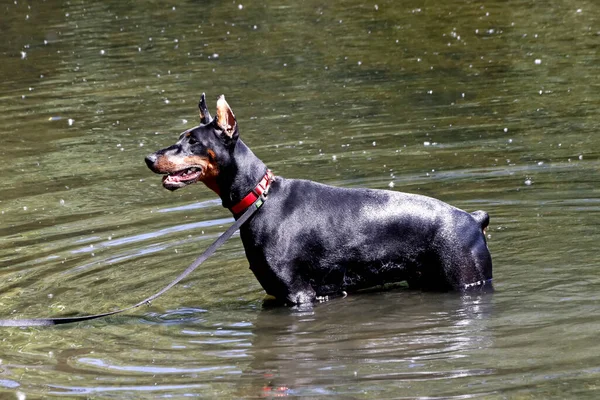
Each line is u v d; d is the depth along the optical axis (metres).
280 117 17.31
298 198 9.66
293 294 9.64
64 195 13.98
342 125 16.56
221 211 12.94
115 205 13.41
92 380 7.86
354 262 9.67
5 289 10.41
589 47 20.80
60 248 11.70
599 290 9.29
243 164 9.47
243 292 10.17
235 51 23.17
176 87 20.03
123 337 8.96
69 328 9.28
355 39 23.66
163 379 7.82
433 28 24.22
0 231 12.51
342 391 7.33
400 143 15.35
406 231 9.63
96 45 24.83
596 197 12.30
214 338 8.84
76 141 16.70
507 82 18.67
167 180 9.28
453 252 9.52
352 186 13.29
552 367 7.48
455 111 17.00
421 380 7.43
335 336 8.69
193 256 11.23
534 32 22.84
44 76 21.91
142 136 16.61
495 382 7.27
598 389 7.01
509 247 10.83
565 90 17.75
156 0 30.98
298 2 29.11
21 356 8.56
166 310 9.71
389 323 8.92
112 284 10.45
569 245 10.72
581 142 14.73
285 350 8.39
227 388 7.56
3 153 16.31
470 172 13.72
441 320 8.87
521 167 13.78
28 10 30.30
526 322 8.59
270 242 9.52
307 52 22.55
